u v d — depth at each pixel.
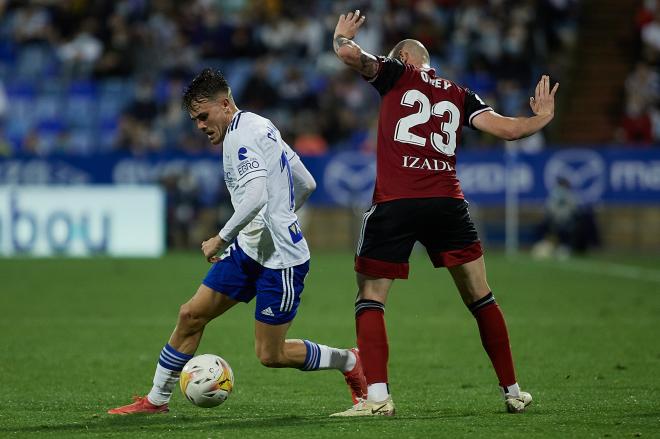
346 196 77.06
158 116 84.75
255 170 20.66
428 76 22.02
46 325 38.78
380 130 21.91
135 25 92.00
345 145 82.88
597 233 75.94
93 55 90.88
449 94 21.98
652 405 23.08
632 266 65.81
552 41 92.12
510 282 55.66
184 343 22.09
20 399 24.39
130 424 20.88
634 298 48.38
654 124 83.00
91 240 73.44
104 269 62.34
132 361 30.70
